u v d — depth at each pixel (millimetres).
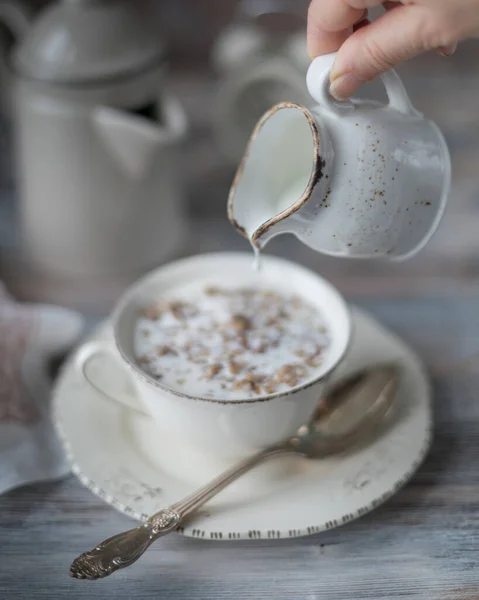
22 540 481
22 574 467
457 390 558
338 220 449
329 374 485
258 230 456
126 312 523
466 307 615
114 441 509
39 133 598
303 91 661
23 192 631
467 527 486
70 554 475
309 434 510
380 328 579
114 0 602
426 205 457
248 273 556
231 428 479
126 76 589
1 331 561
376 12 681
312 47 459
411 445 508
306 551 476
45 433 522
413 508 495
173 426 489
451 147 735
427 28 422
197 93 792
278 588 461
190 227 679
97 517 491
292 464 499
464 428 534
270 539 480
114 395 509
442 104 777
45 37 587
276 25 709
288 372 491
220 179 719
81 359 503
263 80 679
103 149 597
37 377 546
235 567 469
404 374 548
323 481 491
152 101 617
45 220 623
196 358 501
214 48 812
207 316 528
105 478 489
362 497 483
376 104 459
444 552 476
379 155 445
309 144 483
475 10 417
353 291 628
